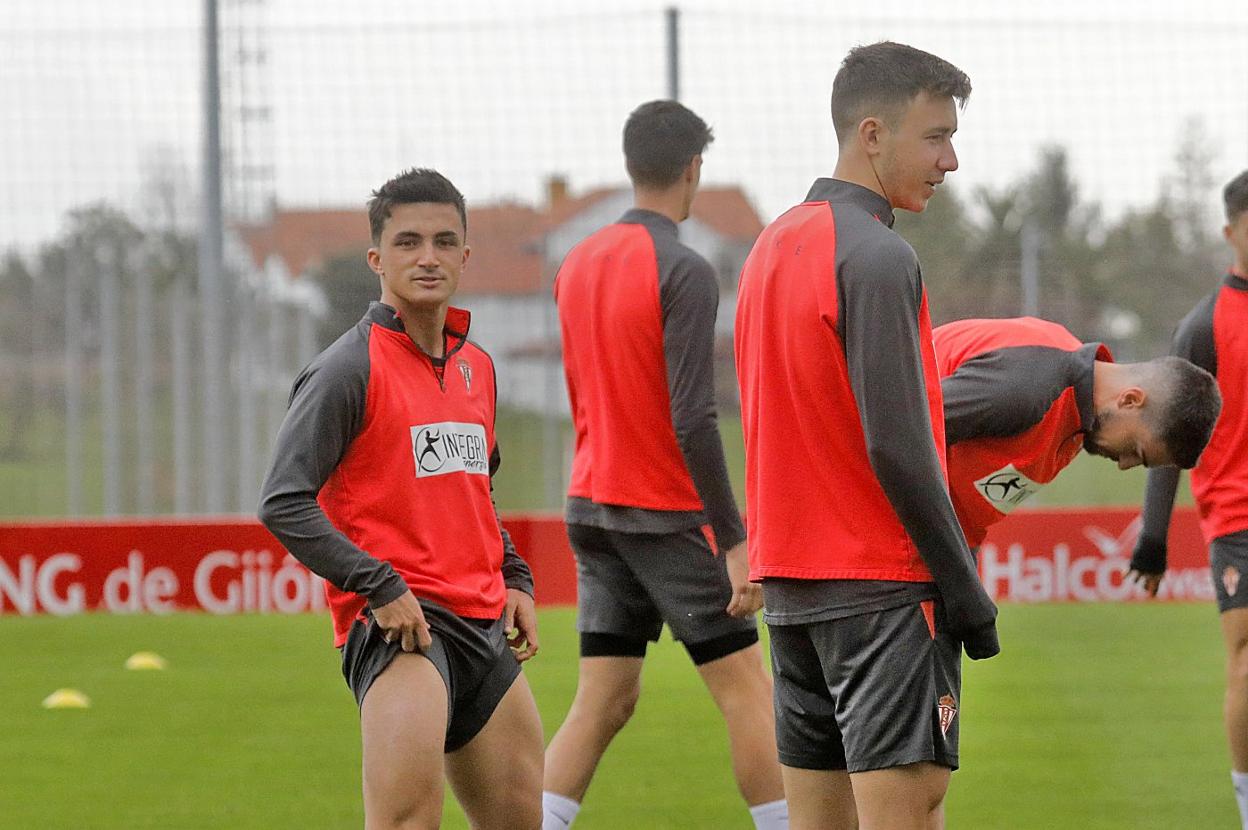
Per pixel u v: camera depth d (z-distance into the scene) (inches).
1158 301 1827.0
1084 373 492.7
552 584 1261.1
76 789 823.1
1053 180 1668.3
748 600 609.6
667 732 966.4
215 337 1470.2
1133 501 1894.7
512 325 1659.7
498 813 518.6
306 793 812.6
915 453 424.2
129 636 1385.3
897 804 443.5
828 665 458.9
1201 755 884.0
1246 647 703.1
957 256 1808.6
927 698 440.8
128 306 1904.5
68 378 1722.4
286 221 1705.2
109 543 1273.4
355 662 491.5
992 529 1267.2
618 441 641.0
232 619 1496.1
